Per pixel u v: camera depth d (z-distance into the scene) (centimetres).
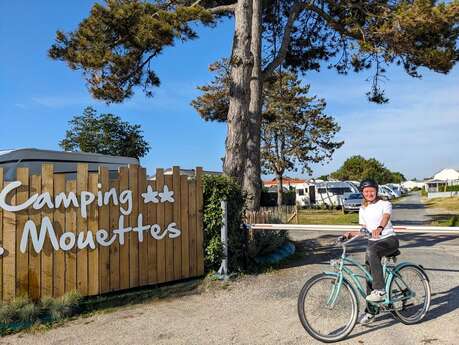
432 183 10262
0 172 648
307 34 1791
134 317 659
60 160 1003
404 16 1251
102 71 1392
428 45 1343
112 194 751
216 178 900
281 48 1437
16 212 656
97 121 2444
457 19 1228
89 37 1273
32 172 942
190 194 861
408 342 516
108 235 742
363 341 523
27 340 578
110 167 1116
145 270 785
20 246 656
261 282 848
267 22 1791
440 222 2102
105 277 734
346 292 538
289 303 698
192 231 859
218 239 877
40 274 671
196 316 655
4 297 640
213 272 877
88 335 590
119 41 1316
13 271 648
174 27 1224
